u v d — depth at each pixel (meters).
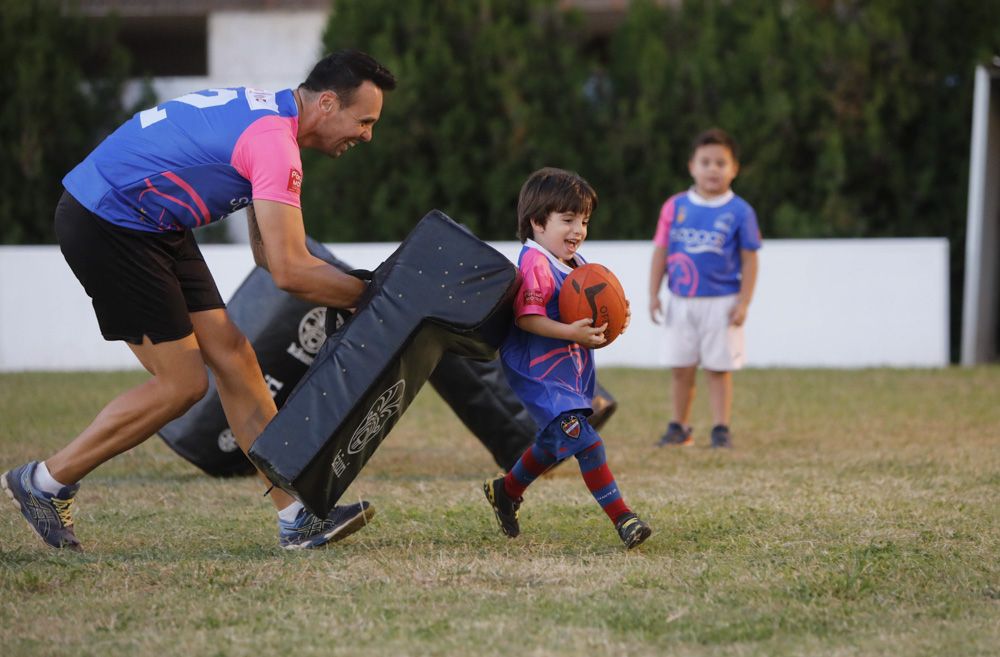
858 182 25.84
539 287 7.83
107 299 7.44
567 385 7.89
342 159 26.08
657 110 26.00
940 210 25.70
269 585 6.82
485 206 26.50
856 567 7.15
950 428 14.69
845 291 23.19
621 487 10.45
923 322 23.09
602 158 26.20
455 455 13.02
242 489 10.46
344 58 7.57
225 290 23.30
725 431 13.63
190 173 7.27
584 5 32.12
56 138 27.45
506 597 6.57
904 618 6.21
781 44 25.84
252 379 8.02
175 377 7.61
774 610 6.31
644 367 23.03
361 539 8.23
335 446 7.16
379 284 7.40
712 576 6.99
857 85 25.36
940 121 25.48
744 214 13.71
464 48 26.62
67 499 7.75
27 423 14.80
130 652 5.62
